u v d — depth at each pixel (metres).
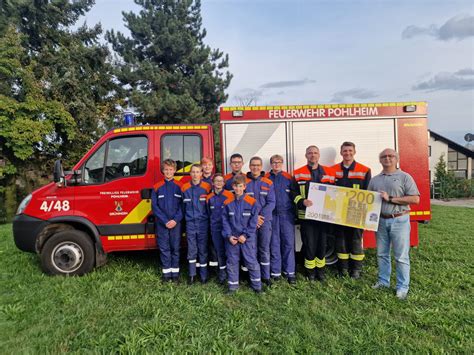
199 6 17.22
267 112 4.75
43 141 13.77
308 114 4.78
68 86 14.89
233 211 3.90
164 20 15.55
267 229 4.08
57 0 15.68
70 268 4.46
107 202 4.50
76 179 4.43
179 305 3.56
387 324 3.14
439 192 21.08
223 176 4.40
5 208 13.55
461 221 9.36
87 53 15.80
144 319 3.30
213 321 3.23
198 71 15.36
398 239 3.74
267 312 3.42
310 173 4.26
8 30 13.52
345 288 4.03
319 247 4.28
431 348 2.72
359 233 4.30
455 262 5.02
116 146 4.62
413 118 4.84
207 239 4.21
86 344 2.86
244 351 2.72
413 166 4.81
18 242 4.44
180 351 2.71
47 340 2.91
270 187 4.10
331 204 4.06
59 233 4.45
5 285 4.19
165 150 4.64
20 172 14.14
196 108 14.47
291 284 4.18
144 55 16.11
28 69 13.66
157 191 4.20
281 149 4.76
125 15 15.70
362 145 4.81
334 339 2.86
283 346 2.79
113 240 4.52
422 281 4.13
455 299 3.64
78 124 15.51
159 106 14.14
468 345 2.78
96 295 3.82
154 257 5.38
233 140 4.73
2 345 2.86
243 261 4.19
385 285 3.97
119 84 16.36
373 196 3.88
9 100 12.78
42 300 3.72
